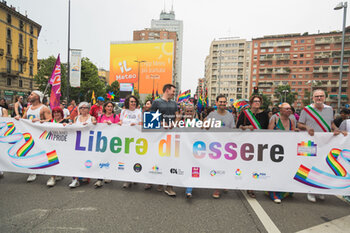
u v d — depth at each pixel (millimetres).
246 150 3682
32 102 4574
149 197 3639
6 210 3043
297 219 2955
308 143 3588
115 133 4027
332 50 72000
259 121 3896
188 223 2793
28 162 4297
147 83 30281
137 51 30516
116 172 4031
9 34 43094
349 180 3527
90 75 42969
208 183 3730
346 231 2672
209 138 3734
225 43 85688
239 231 2627
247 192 3922
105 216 2928
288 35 76938
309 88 74812
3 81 42125
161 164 3867
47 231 2549
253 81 81188
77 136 4164
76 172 4145
